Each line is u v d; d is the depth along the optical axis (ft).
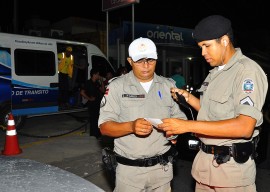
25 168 5.32
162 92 7.23
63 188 4.56
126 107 7.02
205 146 6.36
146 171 7.03
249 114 5.26
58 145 19.97
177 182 13.47
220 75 6.01
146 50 6.73
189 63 49.85
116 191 7.35
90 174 14.53
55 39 26.32
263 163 15.90
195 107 7.02
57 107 26.48
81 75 30.55
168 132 5.57
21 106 23.93
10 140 17.66
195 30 5.86
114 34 44.42
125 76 7.27
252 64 5.67
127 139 6.97
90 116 21.22
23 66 23.94
